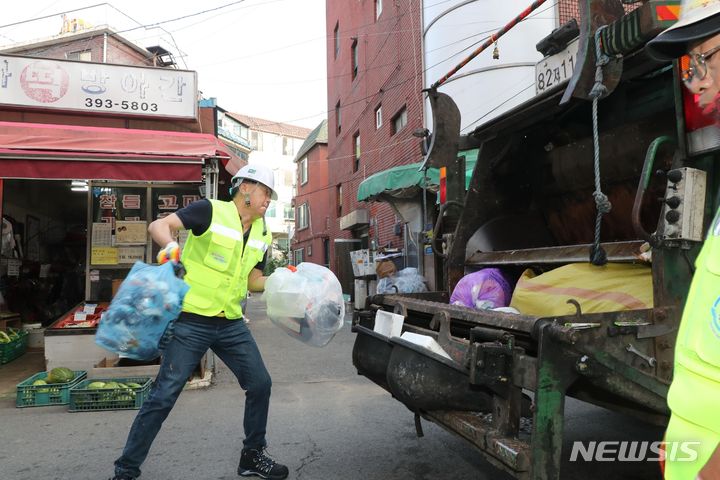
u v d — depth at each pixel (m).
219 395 5.18
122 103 7.54
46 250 9.32
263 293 3.26
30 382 5.04
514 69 7.89
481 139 4.03
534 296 2.89
